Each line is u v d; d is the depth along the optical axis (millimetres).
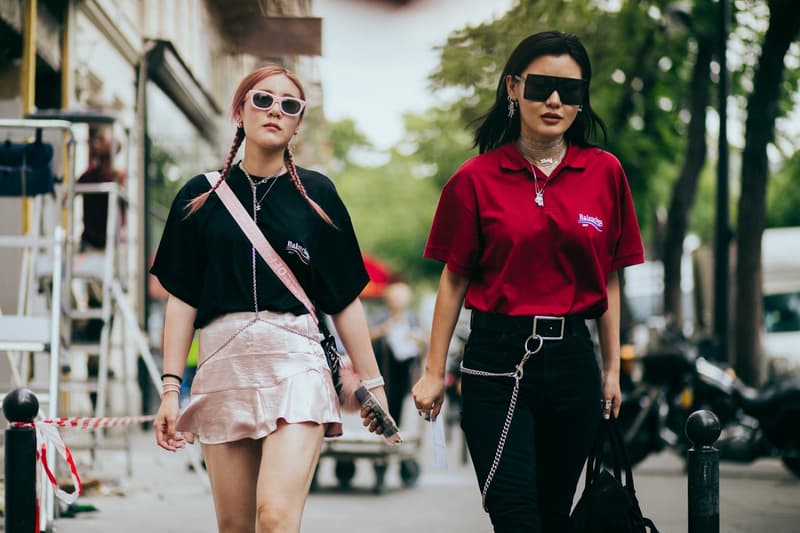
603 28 20703
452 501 11734
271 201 5383
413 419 25656
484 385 5359
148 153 20438
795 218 50969
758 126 20203
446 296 5531
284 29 15367
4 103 13930
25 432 5562
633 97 23125
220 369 5242
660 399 14523
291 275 5320
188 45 21922
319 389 5215
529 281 5340
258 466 5309
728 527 9898
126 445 12352
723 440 14695
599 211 5398
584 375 5344
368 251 75625
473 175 5434
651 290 36875
